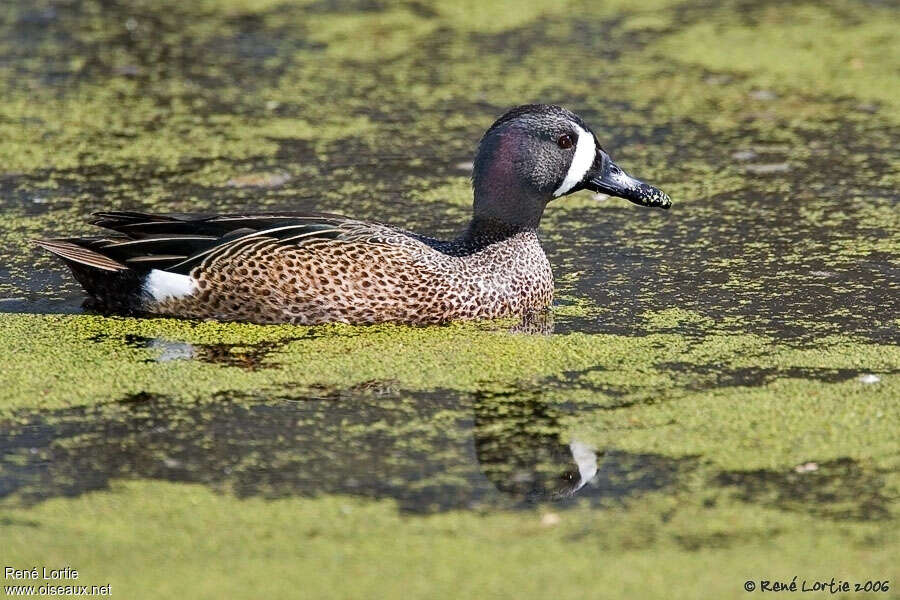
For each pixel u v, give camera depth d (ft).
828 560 28.17
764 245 47.83
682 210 51.62
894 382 36.37
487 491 31.14
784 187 53.78
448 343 39.19
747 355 38.37
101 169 55.26
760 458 32.45
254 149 57.98
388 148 58.44
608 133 60.23
